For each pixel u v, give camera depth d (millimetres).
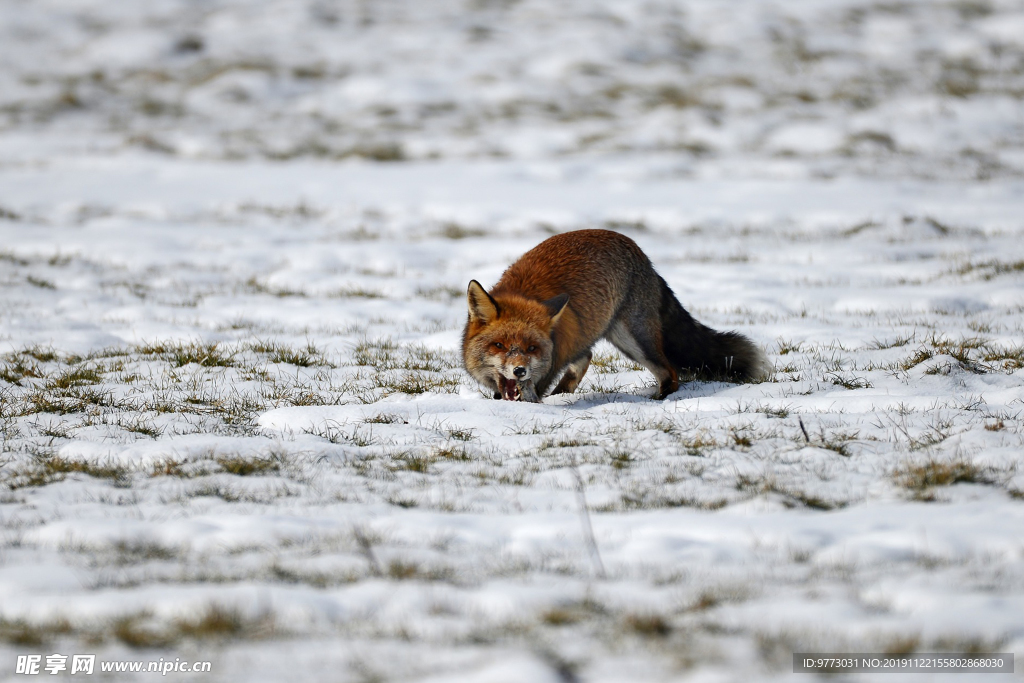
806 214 54344
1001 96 90562
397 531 12547
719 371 24641
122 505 14148
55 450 17672
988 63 105688
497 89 107500
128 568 10945
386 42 131375
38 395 21953
